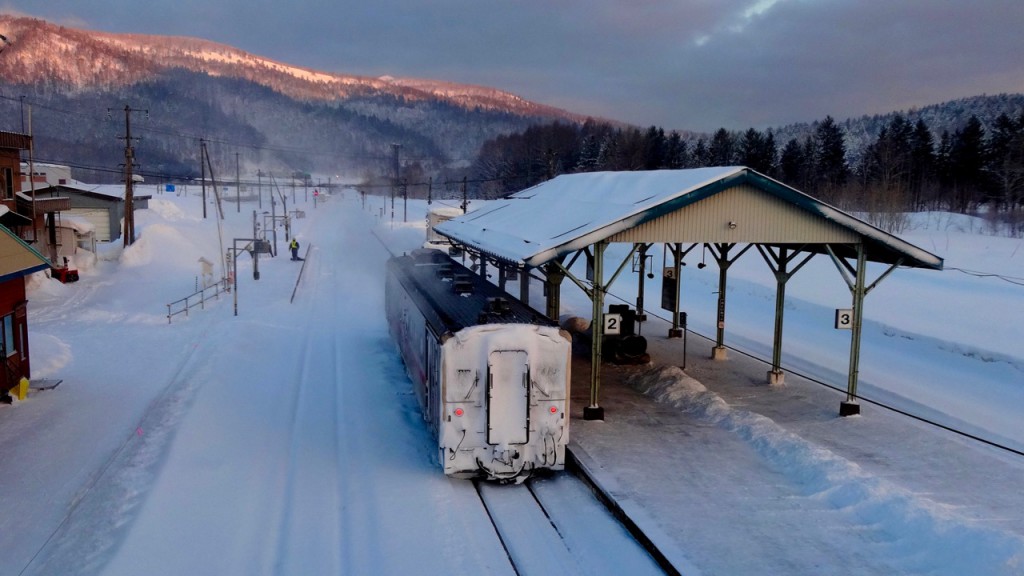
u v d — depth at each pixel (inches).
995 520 407.5
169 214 2588.6
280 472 500.1
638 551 386.9
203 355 820.6
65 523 408.2
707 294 1302.9
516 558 378.9
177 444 517.7
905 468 492.4
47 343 852.0
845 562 366.3
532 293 1392.7
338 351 891.4
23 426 578.9
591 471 486.9
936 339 858.1
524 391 474.6
